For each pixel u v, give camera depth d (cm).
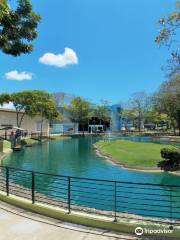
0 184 1484
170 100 4194
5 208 974
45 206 928
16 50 938
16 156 3622
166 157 2475
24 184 1786
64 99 9831
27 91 5931
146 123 10919
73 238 732
